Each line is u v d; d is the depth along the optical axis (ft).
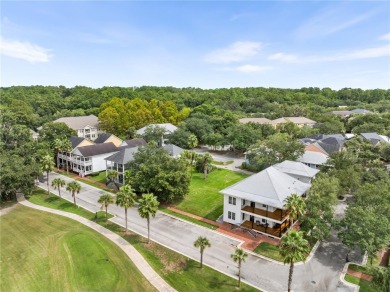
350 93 593.42
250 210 123.44
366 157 188.96
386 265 100.01
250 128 265.75
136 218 138.62
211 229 126.62
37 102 408.46
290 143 200.34
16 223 135.33
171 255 105.91
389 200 115.96
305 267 98.58
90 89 549.13
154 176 152.46
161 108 377.30
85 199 164.14
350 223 100.63
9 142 196.85
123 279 92.94
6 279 94.43
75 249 110.11
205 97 511.40
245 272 95.76
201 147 305.32
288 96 564.71
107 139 257.55
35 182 193.88
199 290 87.40
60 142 211.00
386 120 321.52
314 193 119.55
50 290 88.84
